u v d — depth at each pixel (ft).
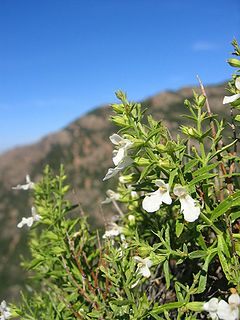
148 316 0.40
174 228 0.48
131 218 0.53
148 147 0.41
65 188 0.59
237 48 0.42
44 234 0.58
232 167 0.44
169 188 0.39
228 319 0.34
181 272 0.50
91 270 0.50
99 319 0.42
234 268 0.37
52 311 0.48
